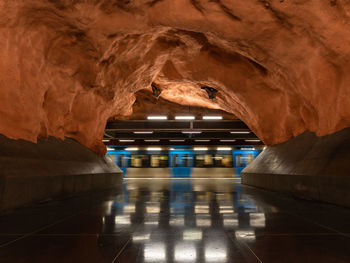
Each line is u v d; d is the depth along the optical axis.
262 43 7.05
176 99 16.91
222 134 21.84
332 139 6.62
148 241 2.88
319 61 6.55
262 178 10.23
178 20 6.62
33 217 4.17
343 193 5.14
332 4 5.14
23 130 5.95
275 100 10.46
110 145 23.11
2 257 2.38
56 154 7.06
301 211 4.71
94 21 6.69
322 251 2.55
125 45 8.58
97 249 2.62
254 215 4.36
